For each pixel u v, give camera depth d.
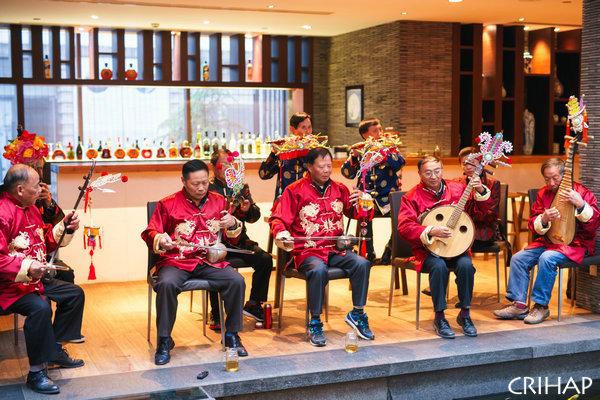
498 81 7.83
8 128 7.73
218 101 8.66
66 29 7.77
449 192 4.50
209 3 6.29
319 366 3.68
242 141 8.30
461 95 7.91
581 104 4.36
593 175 4.76
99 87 8.13
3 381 3.53
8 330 4.43
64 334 3.68
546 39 8.14
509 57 8.02
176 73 8.29
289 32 8.34
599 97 4.69
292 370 3.62
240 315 3.89
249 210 4.48
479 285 5.58
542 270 4.50
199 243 4.02
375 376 3.71
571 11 6.88
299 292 5.45
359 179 5.41
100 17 7.09
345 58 8.48
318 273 4.05
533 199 4.80
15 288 3.43
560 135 8.41
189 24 7.61
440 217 4.29
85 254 5.72
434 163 4.36
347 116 8.47
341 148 7.36
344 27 7.90
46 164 4.49
